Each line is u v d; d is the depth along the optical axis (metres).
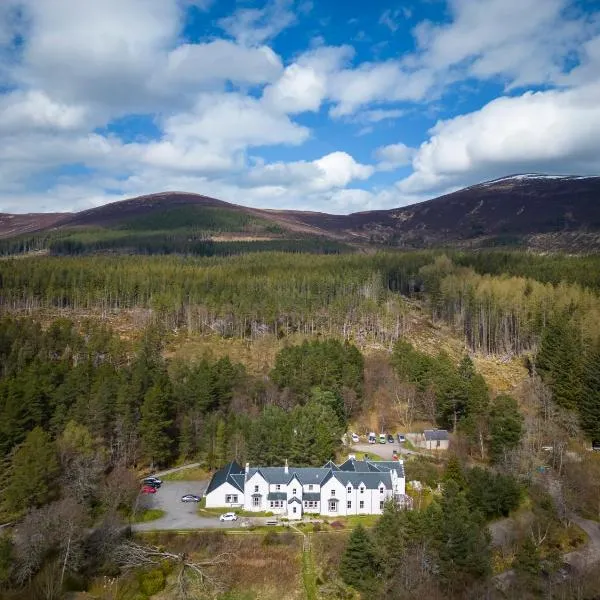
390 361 156.12
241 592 68.88
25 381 107.62
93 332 165.50
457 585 68.12
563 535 86.25
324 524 87.06
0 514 82.44
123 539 74.44
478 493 89.19
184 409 119.94
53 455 86.19
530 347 179.62
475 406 121.31
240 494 93.00
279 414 111.50
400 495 89.38
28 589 63.62
